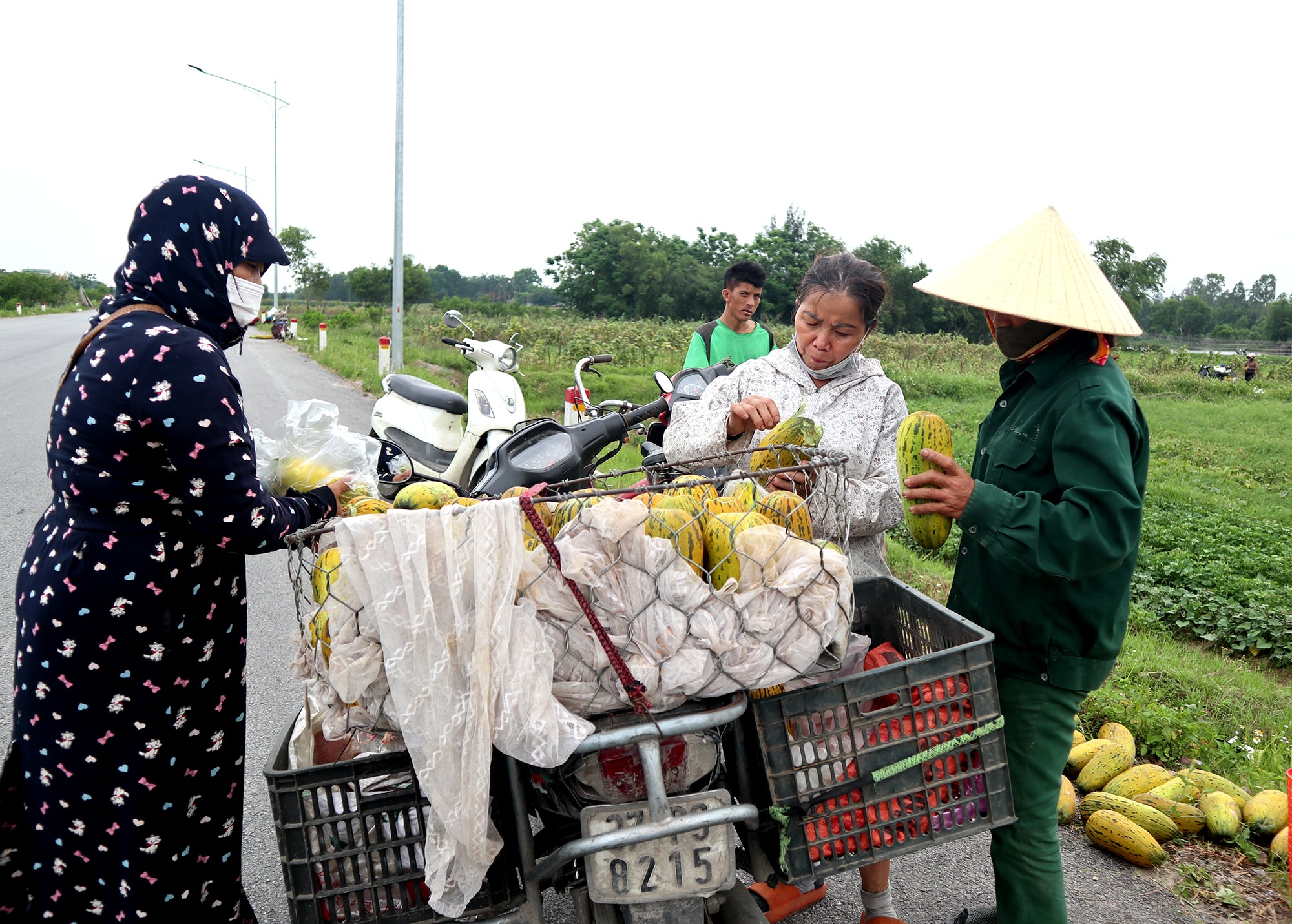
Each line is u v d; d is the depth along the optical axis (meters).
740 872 3.49
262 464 2.62
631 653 2.01
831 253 3.32
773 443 2.90
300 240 69.44
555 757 1.93
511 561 1.95
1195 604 7.44
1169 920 3.26
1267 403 33.62
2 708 4.50
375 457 2.80
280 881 3.46
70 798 2.27
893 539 8.55
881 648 2.84
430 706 1.90
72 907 2.37
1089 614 2.56
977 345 43.94
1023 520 2.35
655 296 74.50
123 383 2.14
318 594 2.01
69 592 2.18
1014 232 2.63
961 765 2.31
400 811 2.07
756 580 2.05
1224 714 5.09
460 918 2.09
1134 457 2.53
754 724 2.20
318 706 2.47
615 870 2.10
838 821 2.22
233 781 2.48
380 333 40.97
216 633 2.37
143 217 2.30
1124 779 4.01
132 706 2.24
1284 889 3.42
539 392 17.86
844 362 3.35
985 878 3.52
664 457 3.73
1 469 9.68
